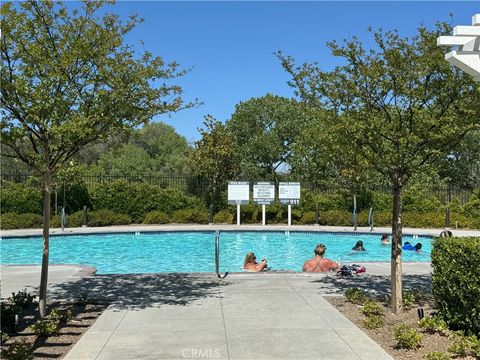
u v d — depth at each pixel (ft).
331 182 86.74
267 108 141.18
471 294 21.26
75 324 24.07
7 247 68.33
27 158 24.17
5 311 23.06
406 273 40.34
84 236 76.33
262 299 29.76
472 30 17.24
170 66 26.25
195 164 102.73
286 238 78.79
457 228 83.76
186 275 38.83
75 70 23.70
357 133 24.73
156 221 91.45
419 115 24.64
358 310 26.84
